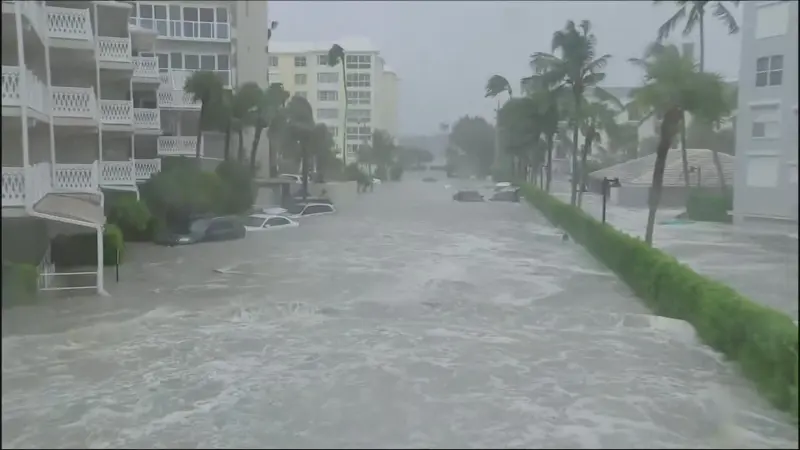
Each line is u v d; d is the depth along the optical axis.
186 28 32.06
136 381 10.49
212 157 31.75
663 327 14.29
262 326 14.38
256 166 33.56
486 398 9.80
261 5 33.28
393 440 8.43
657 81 22.88
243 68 33.06
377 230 31.53
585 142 38.28
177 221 26.61
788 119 11.55
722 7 21.84
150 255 23.34
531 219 37.09
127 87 26.38
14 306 13.64
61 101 20.59
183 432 8.48
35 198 15.63
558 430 8.67
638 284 17.81
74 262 19.30
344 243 27.78
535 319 15.20
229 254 24.28
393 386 10.43
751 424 8.81
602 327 14.59
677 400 9.59
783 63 11.62
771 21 11.85
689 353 12.08
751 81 12.37
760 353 9.91
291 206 33.78
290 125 33.06
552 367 11.45
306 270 21.83
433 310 16.20
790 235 12.80
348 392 10.04
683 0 22.84
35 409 9.24
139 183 26.91
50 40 20.22
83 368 11.21
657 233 23.12
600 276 20.97
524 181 48.19
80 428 8.66
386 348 12.80
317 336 13.41
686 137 25.09
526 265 23.08
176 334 13.48
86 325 13.87
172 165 28.20
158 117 27.62
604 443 8.25
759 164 12.99
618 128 38.12
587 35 37.78
